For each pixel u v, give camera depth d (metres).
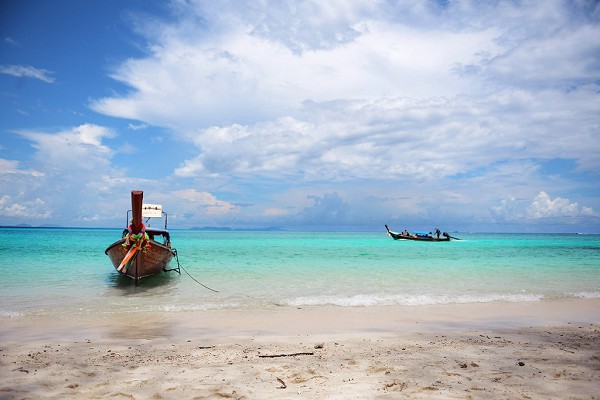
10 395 4.04
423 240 58.25
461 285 14.20
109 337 6.99
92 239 54.12
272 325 8.05
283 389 4.26
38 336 7.05
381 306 10.31
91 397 4.02
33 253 27.33
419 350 5.98
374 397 4.00
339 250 36.34
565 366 5.12
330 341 6.63
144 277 14.96
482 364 5.21
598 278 16.28
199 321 8.43
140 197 13.19
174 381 4.54
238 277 16.12
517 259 26.73
